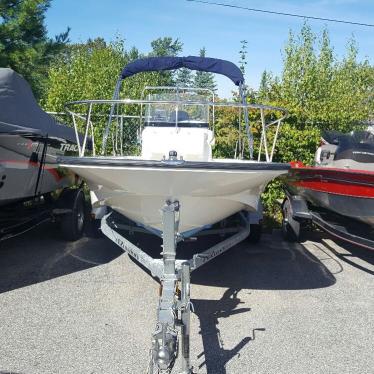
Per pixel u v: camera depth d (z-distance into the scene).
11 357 3.53
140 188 4.25
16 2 12.32
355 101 10.51
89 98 10.02
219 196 4.42
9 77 5.71
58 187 6.93
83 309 4.41
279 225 8.00
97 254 6.13
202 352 3.69
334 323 4.28
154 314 4.35
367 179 5.22
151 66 6.58
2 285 4.97
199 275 5.52
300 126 8.97
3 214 5.88
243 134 8.43
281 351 3.74
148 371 3.08
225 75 6.52
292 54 11.32
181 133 5.50
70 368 3.40
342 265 6.07
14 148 5.29
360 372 3.46
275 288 5.15
